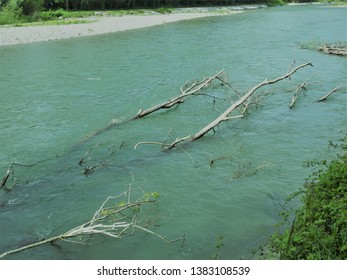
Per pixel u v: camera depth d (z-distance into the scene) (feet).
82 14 182.70
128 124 43.04
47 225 25.00
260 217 25.03
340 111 45.91
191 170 31.83
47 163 33.94
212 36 114.01
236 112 46.32
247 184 29.27
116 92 55.88
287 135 38.96
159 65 73.36
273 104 49.11
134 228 24.13
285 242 18.45
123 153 35.58
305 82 55.52
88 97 53.67
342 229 17.80
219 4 255.50
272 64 72.08
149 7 221.87
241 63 73.51
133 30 135.23
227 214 25.53
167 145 35.96
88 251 22.29
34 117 45.80
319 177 23.67
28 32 126.93
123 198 27.86
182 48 92.84
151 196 27.68
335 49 80.18
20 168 33.06
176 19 175.94
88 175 31.40
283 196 27.43
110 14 191.42
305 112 45.88
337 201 19.54
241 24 148.15
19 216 25.98
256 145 36.65
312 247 17.48
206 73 65.92
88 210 26.58
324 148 35.50
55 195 28.55
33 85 60.54
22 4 161.58
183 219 25.08
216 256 21.03
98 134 40.34
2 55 88.02
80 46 99.91
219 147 36.35
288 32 119.34
